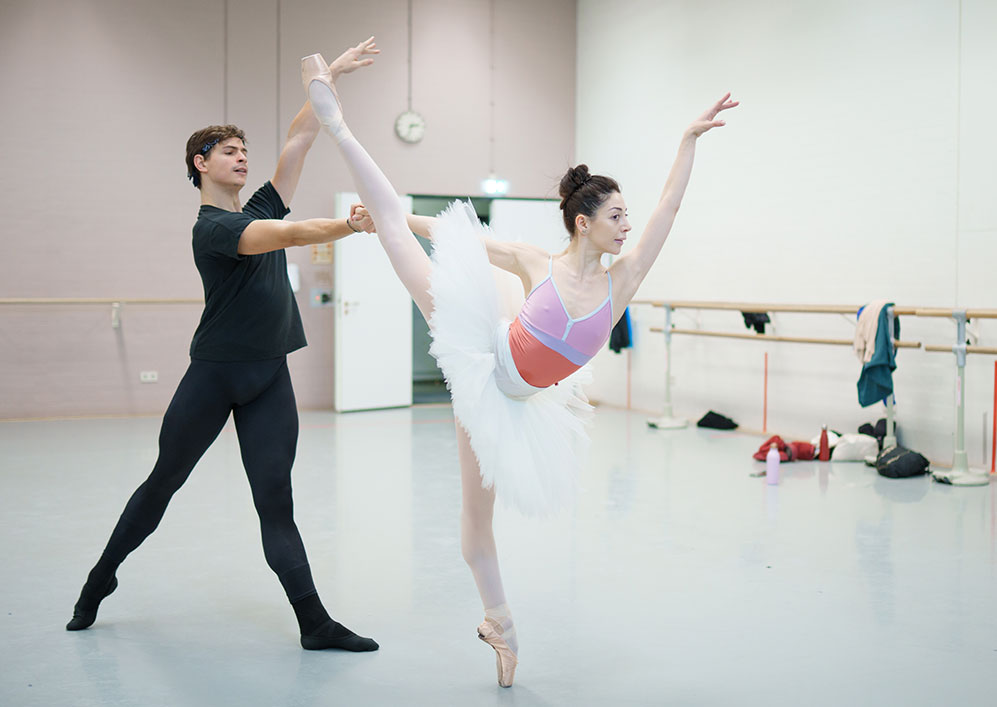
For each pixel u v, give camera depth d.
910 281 6.03
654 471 5.69
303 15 8.84
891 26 6.12
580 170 2.34
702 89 7.95
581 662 2.69
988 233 5.51
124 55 8.28
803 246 6.92
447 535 4.16
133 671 2.61
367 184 2.42
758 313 7.03
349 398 8.79
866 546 3.95
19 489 5.15
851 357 6.49
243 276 2.73
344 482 5.38
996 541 4.03
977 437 5.61
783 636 2.89
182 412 2.77
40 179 8.09
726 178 7.70
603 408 9.14
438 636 2.91
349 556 3.82
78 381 8.27
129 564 3.69
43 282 8.14
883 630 2.95
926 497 4.94
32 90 8.03
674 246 8.36
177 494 4.98
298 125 3.08
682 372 8.29
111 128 8.27
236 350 2.74
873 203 6.30
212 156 2.81
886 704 2.39
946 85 5.74
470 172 9.51
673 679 2.56
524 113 9.71
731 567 3.64
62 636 2.89
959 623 3.01
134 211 8.37
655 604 3.21
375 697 2.44
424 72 9.29
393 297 9.02
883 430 6.13
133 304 8.40
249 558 3.79
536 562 3.72
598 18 9.48
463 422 2.31
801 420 6.96
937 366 5.86
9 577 3.50
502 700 2.42
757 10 7.30
